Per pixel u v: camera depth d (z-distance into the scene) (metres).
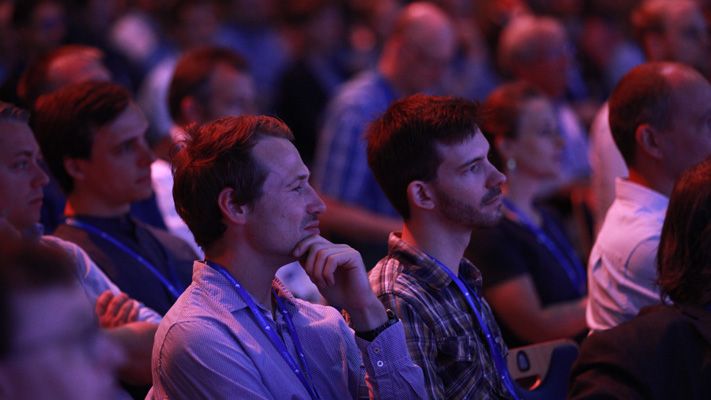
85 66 7.89
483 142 4.92
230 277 4.21
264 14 17.14
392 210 10.38
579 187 9.24
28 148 5.43
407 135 4.90
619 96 6.06
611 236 5.88
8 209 5.37
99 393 2.22
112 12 16.05
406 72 10.48
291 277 7.80
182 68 8.50
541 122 7.61
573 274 7.57
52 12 11.18
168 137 8.33
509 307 7.01
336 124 10.40
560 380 5.42
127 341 5.03
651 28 10.06
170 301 6.14
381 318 4.34
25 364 2.12
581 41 15.21
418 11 10.59
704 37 9.94
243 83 8.52
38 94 7.79
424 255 4.83
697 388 4.17
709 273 4.30
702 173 4.41
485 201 4.87
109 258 5.99
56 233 6.11
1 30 11.12
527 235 7.36
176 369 4.08
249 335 4.15
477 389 4.71
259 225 4.19
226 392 4.02
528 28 11.46
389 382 4.30
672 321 4.29
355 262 4.25
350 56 15.31
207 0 15.33
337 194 10.21
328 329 4.52
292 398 4.16
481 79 14.38
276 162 4.21
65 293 2.18
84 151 6.06
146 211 7.38
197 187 4.20
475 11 15.96
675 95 5.82
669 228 4.49
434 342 4.68
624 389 4.14
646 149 5.92
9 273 2.11
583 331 7.03
